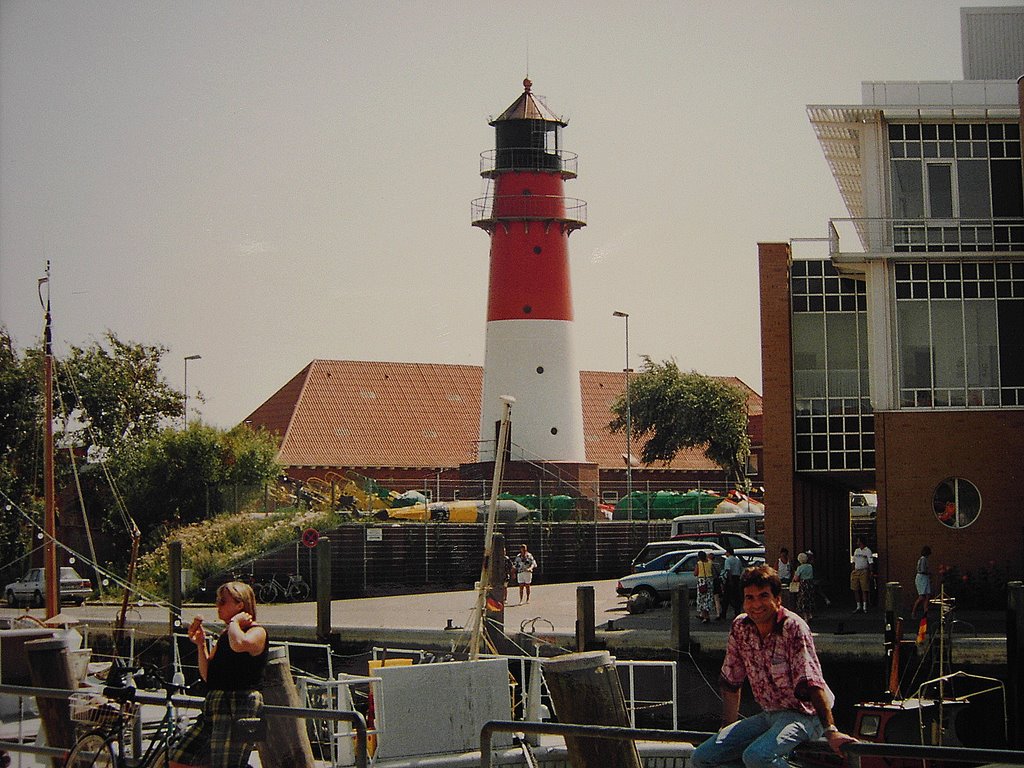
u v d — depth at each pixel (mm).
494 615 34625
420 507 59125
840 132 44312
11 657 19234
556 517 62000
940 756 8875
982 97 42406
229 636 11641
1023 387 41438
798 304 44062
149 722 14562
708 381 89125
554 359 69688
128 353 69125
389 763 17703
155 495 63031
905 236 42156
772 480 43000
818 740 9766
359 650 39531
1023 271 41875
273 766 14031
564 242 70750
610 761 12656
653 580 44219
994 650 31172
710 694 33594
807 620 37625
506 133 70250
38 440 63031
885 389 41688
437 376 90125
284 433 81375
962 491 41281
